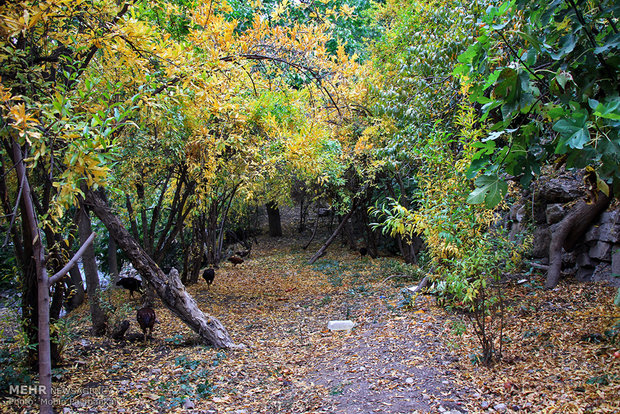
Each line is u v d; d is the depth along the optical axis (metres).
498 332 5.48
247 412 4.16
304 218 24.86
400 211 4.51
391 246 18.39
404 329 6.23
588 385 3.66
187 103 4.81
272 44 6.54
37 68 3.59
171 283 6.55
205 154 8.12
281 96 9.39
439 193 4.65
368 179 13.60
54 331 5.48
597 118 2.02
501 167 2.54
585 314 5.61
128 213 9.14
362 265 15.62
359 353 5.49
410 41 8.28
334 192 16.50
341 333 6.85
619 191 2.37
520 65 2.20
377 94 8.73
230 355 6.25
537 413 3.36
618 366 3.92
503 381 4.04
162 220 15.18
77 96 3.39
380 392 4.12
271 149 9.05
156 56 4.21
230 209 18.25
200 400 4.54
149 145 7.53
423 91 7.11
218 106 4.84
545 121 2.80
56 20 3.78
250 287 13.01
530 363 4.37
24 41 3.54
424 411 3.61
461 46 6.34
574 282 7.21
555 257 7.31
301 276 14.62
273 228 24.12
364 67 9.66
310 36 6.50
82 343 6.84
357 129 12.95
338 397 4.18
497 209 5.34
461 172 4.36
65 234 6.94
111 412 4.23
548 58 3.35
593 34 2.58
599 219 7.07
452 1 7.13
